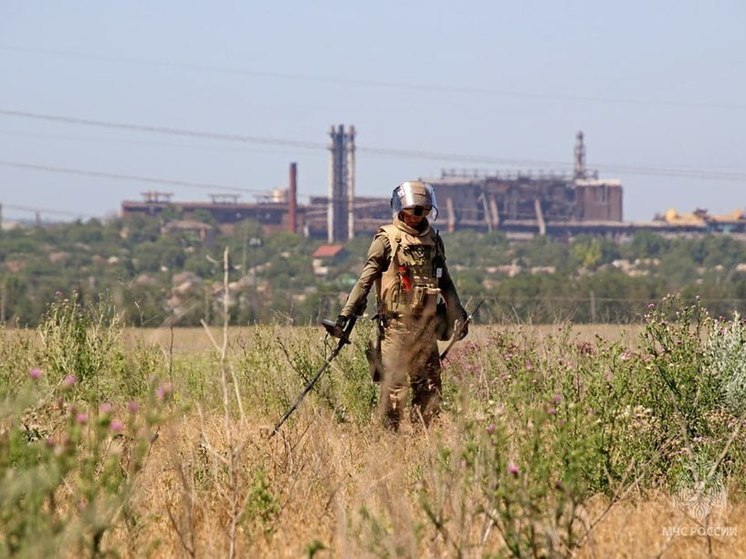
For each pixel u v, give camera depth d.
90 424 23.20
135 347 45.47
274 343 44.62
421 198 36.88
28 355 44.06
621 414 29.02
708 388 31.86
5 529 18.95
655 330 33.50
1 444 19.34
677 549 23.44
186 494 23.14
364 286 36.72
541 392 30.20
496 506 21.41
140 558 21.62
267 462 28.59
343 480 26.62
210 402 40.34
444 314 37.69
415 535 21.11
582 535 22.47
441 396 35.94
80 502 22.97
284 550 22.89
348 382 39.50
